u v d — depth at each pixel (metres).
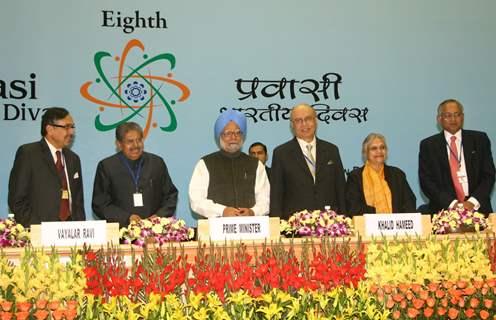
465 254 4.11
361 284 3.86
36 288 3.58
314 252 3.90
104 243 4.14
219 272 3.72
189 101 7.96
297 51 8.20
